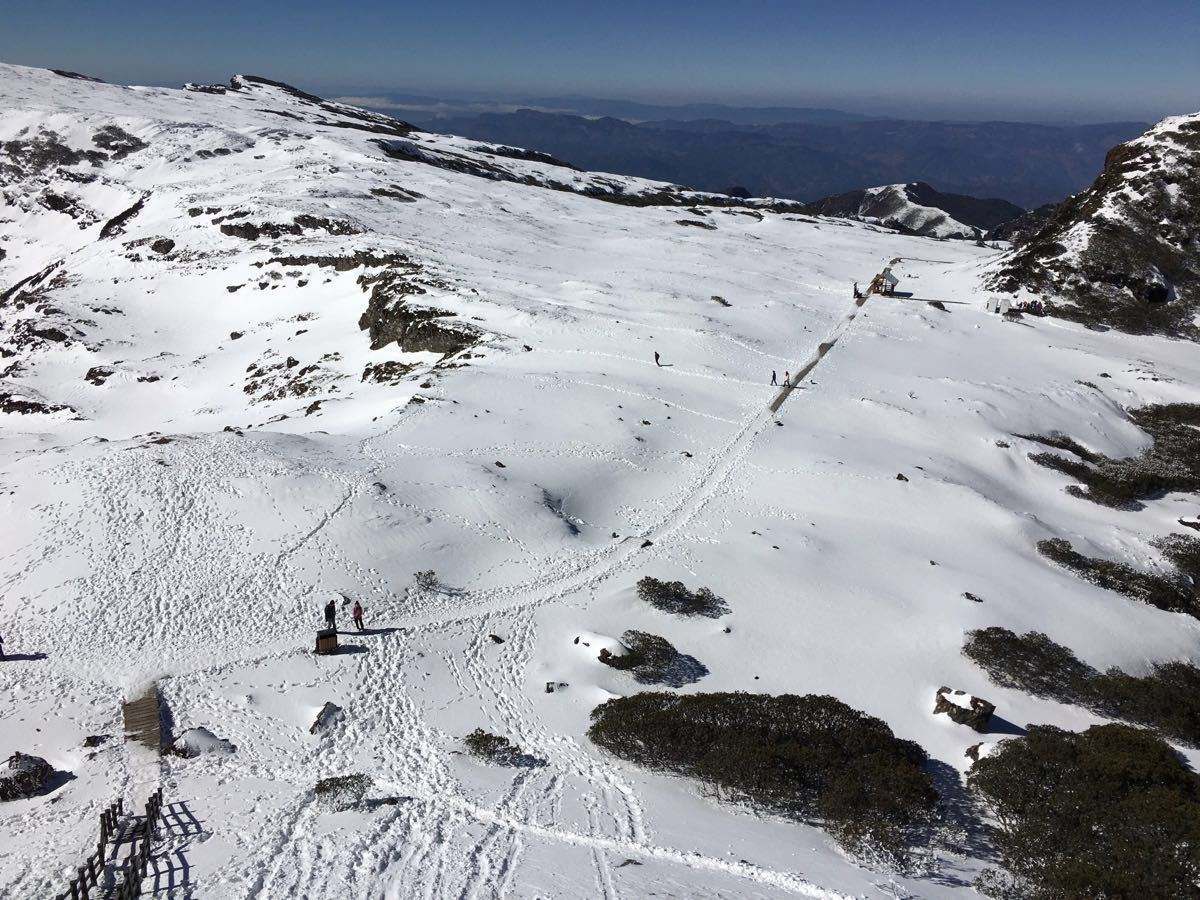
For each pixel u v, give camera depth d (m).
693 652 31.27
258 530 35.41
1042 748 25.05
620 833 20.17
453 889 17.03
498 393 54.50
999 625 33.91
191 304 93.75
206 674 27.12
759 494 45.09
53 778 21.80
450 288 77.75
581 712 27.17
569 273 93.12
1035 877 19.86
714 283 93.81
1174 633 36.19
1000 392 65.75
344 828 19.56
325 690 26.89
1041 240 106.69
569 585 35.22
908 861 20.45
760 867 18.83
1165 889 18.89
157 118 154.00
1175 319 89.62
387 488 39.62
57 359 83.44
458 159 176.88
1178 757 27.11
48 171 135.25
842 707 27.06
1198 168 100.75
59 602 30.12
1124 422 66.00
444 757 23.72
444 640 30.75
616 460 47.22
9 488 38.06
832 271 111.19
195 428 65.06
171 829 19.41
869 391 62.97
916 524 43.06
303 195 113.56
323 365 72.12
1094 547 44.22
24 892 16.92
